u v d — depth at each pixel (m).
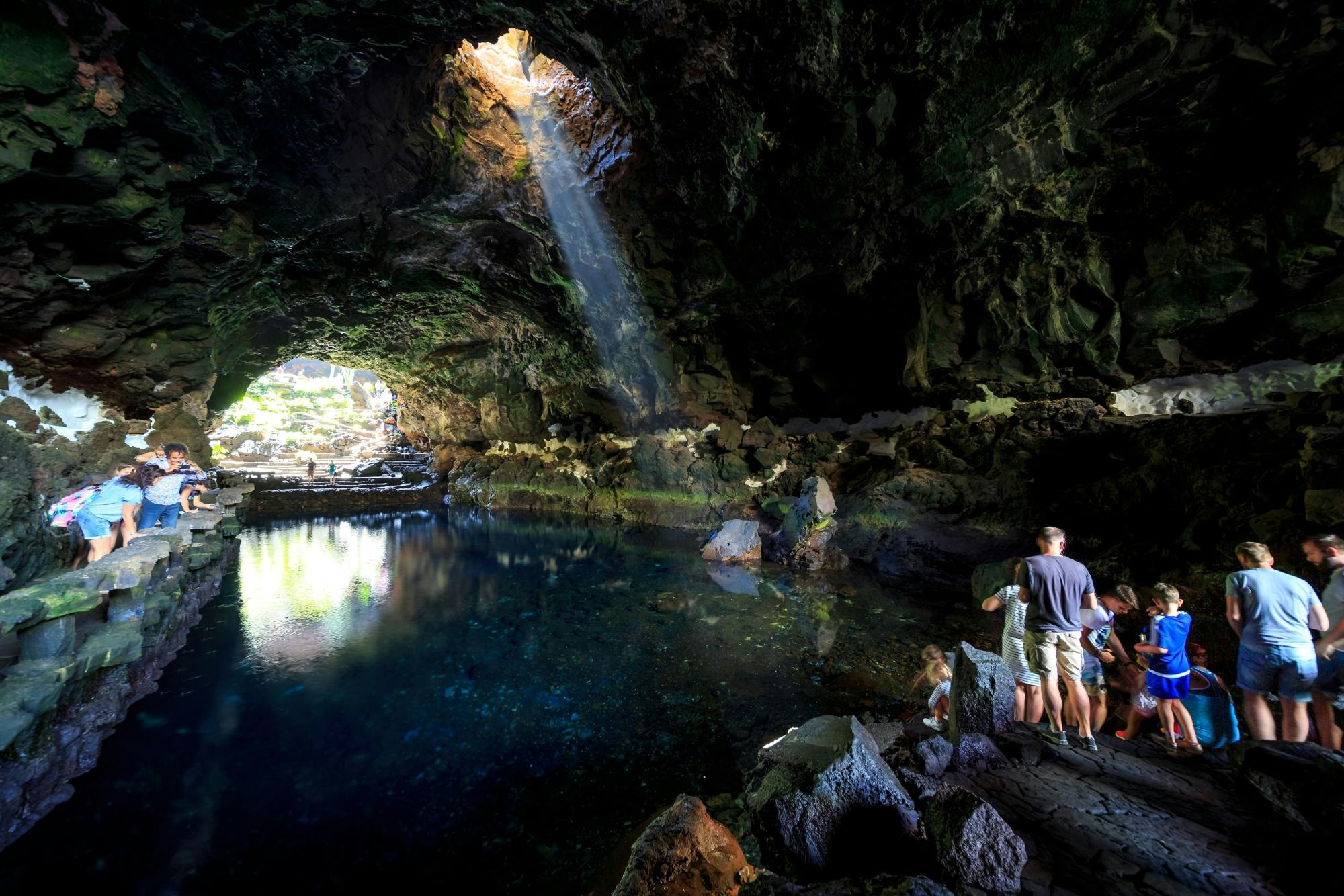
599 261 13.87
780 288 12.60
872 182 9.30
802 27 7.30
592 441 21.70
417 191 11.16
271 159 8.03
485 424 24.39
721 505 17.36
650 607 10.45
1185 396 10.33
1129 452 10.11
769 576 12.59
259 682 7.07
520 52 11.66
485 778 5.25
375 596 11.20
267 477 23.62
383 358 21.92
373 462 27.92
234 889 3.85
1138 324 9.70
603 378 18.52
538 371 20.03
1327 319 8.07
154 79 5.51
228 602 10.29
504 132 11.52
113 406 8.73
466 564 13.97
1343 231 7.19
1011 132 7.94
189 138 6.20
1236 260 8.29
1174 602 4.30
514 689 7.06
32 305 6.51
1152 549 8.37
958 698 4.38
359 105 8.39
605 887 3.83
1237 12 6.00
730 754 5.61
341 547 15.95
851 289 12.02
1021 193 8.74
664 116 9.22
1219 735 4.25
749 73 8.07
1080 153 7.94
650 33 7.70
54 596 4.03
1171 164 7.93
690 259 12.78
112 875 3.84
